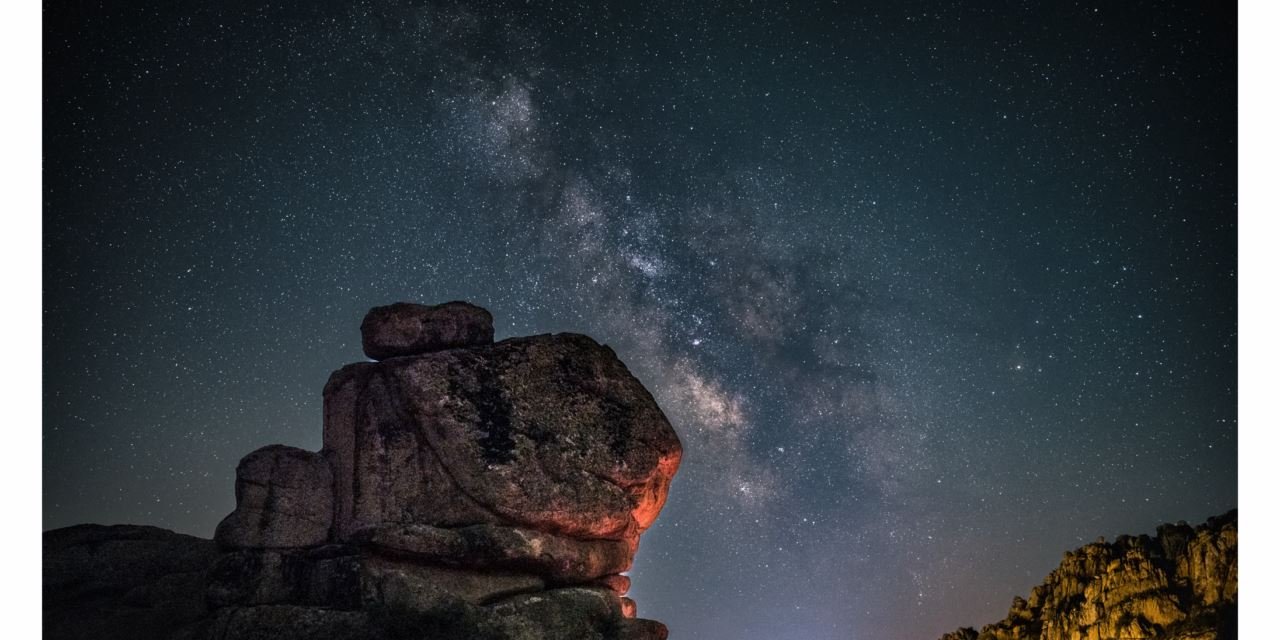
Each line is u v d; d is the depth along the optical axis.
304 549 21.69
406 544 21.08
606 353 24.14
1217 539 22.38
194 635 20.44
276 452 22.06
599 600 22.08
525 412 22.48
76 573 22.27
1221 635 21.14
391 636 20.48
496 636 20.70
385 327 23.16
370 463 22.09
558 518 22.09
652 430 23.66
